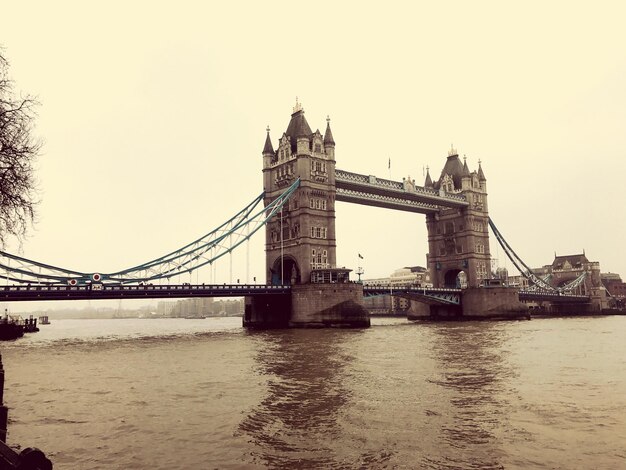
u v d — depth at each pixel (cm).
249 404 2227
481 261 12506
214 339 6288
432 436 1706
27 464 896
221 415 2039
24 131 2261
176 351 4762
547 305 17950
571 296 16212
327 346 4847
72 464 1470
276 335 6712
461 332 6856
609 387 2538
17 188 2217
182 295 7756
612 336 5897
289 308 8975
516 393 2398
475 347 4616
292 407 2152
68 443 1681
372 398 2306
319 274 8631
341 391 2481
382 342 5244
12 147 2175
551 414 1986
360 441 1661
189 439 1709
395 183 10644
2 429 1306
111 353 4731
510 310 11488
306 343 5238
